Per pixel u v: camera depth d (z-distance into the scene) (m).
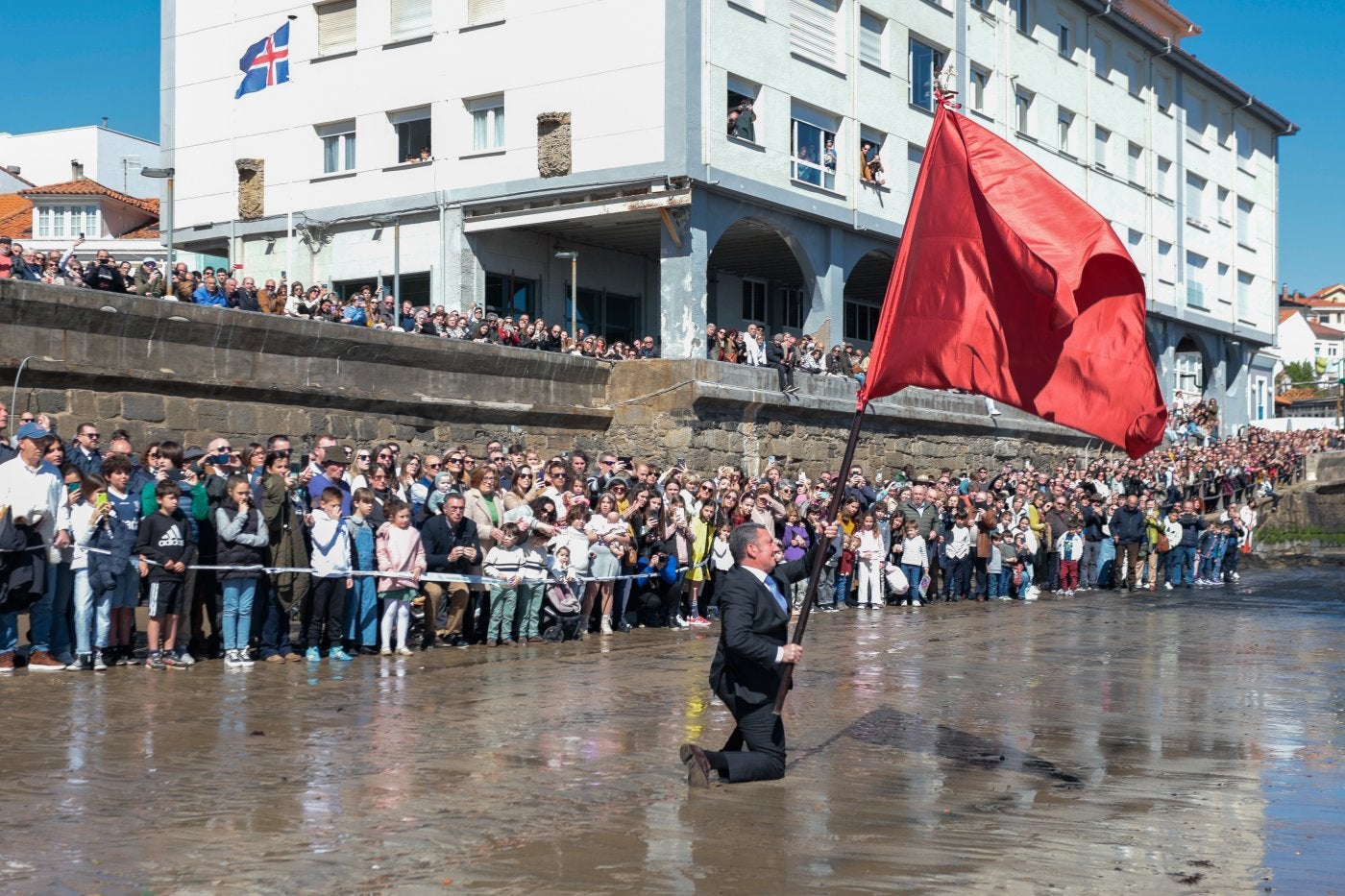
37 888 5.59
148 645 12.35
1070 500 27.75
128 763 8.04
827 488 21.62
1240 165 53.66
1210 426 48.19
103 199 40.31
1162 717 10.69
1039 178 8.14
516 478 15.77
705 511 17.77
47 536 11.22
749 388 26.22
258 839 6.38
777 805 7.23
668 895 5.58
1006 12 37.47
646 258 31.95
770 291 35.50
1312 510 44.34
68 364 16.11
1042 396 8.16
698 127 26.00
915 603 22.38
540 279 29.33
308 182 29.94
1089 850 6.41
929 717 10.42
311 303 21.39
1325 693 12.30
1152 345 47.12
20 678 11.21
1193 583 29.84
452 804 7.15
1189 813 7.25
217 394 18.08
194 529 12.50
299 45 30.06
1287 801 7.61
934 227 8.34
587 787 7.58
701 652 14.39
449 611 14.78
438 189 28.31
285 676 11.86
